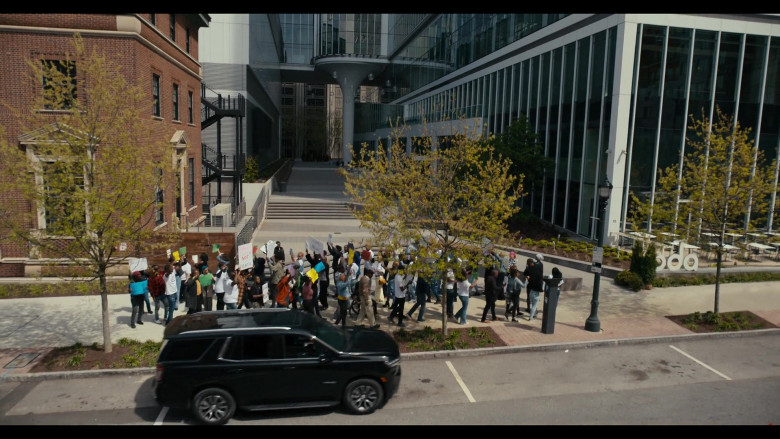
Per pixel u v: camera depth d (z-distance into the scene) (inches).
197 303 557.6
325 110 4635.8
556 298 542.6
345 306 544.1
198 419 355.6
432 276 511.2
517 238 1103.6
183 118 951.6
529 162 1144.2
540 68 1296.8
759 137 1074.7
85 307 607.8
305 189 1739.7
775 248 953.5
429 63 2202.3
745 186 578.6
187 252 789.9
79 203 430.6
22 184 430.6
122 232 453.7
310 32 3048.7
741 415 377.1
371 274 633.0
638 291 729.6
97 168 445.7
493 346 508.1
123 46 701.3
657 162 1031.0
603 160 1051.3
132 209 456.1
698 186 600.1
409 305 655.8
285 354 364.2
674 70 1014.4
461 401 398.3
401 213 498.6
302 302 574.2
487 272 582.9
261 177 1546.5
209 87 1513.3
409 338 523.5
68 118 457.4
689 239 607.5
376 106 2871.6
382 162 520.7
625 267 825.5
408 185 512.1
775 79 1068.5
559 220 1227.9
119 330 534.0
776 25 1042.1
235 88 1531.7
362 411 375.6
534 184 1175.0
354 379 374.0
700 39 1018.7
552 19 1213.1
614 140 1006.4
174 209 860.6
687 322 587.5
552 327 545.0
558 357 493.0
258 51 1784.0
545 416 374.0
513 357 491.5
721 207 584.7
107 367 443.8
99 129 449.1
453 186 507.5
